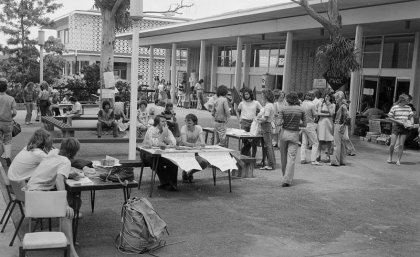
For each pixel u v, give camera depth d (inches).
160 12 670.5
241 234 269.0
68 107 826.8
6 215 277.3
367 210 331.0
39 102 721.0
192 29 1157.1
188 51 1481.3
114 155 494.6
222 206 324.8
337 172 463.8
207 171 444.8
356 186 404.5
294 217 307.0
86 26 1791.3
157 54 1854.1
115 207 309.6
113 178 249.0
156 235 238.2
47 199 208.8
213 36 1085.1
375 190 391.9
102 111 523.2
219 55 1302.9
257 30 928.3
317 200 351.9
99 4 721.6
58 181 225.8
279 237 266.8
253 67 1155.3
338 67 629.0
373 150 613.0
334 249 251.4
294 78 1011.3
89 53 1742.1
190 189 370.3
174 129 507.2
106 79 546.3
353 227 291.6
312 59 965.8
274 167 462.9
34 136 245.3
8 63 1182.9
